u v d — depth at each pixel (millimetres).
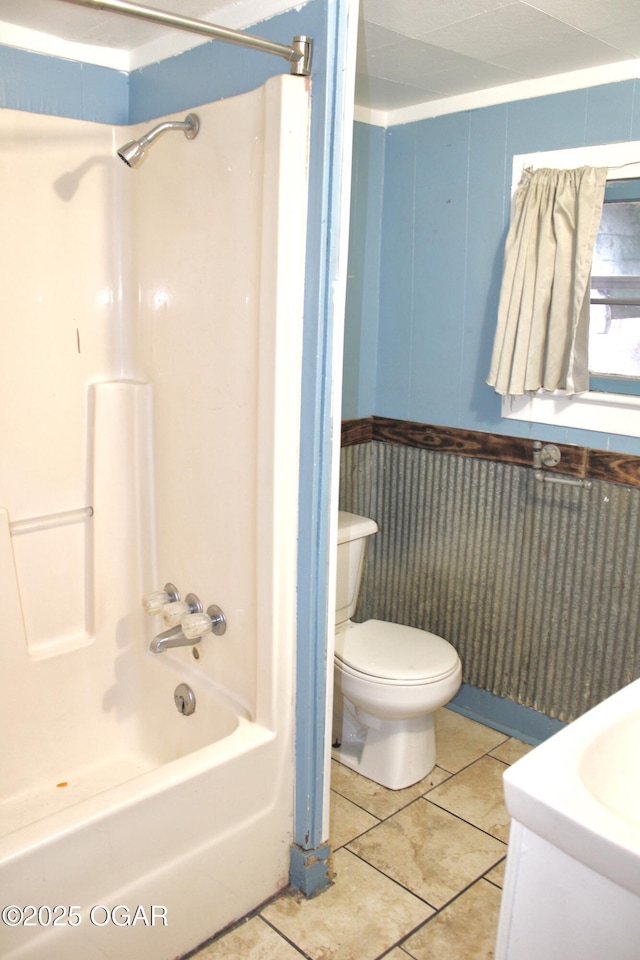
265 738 1814
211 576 2008
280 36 1674
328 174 1606
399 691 2250
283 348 1671
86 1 1274
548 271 2256
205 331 1911
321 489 1742
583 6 1737
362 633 2545
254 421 1790
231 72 1829
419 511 2857
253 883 1886
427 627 2895
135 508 2240
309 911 1913
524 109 2363
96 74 2148
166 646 2027
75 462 2213
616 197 2205
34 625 2182
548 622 2521
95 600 2240
